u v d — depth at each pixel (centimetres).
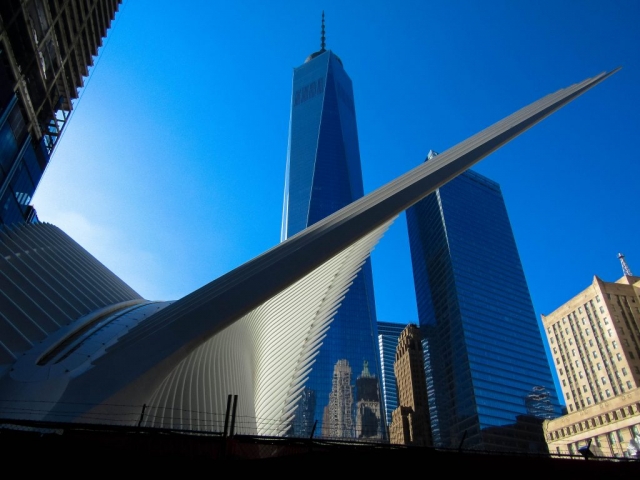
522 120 3488
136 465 1130
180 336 1788
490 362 16688
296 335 4234
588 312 11962
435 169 2905
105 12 7256
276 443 1295
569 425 10000
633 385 10412
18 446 1125
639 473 1376
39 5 5094
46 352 2278
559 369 12638
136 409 1658
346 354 18312
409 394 19138
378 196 2830
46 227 4238
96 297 3506
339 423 16838
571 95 3850
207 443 1256
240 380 3691
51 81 5991
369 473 1213
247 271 2366
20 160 5509
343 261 3766
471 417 15412
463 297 17800
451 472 1255
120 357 1728
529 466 1322
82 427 1202
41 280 3012
